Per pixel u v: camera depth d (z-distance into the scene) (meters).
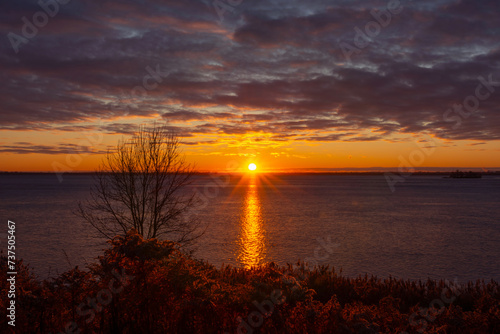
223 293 6.23
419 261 31.52
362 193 158.25
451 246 39.12
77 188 184.62
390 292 12.11
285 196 134.75
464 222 60.75
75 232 44.00
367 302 11.12
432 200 114.38
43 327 4.26
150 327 4.17
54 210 71.31
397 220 63.03
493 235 47.06
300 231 49.00
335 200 113.19
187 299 5.34
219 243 39.16
